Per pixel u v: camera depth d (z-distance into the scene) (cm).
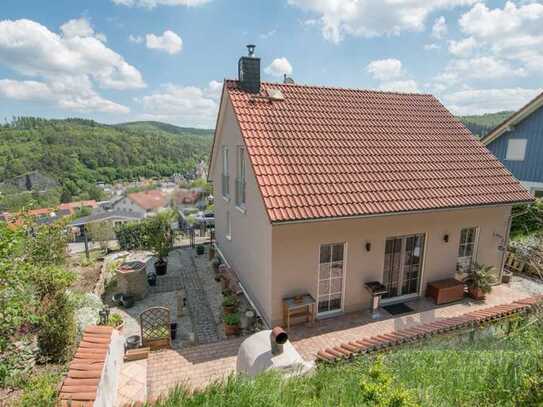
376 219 920
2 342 546
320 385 459
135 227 1912
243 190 1088
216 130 1340
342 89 1285
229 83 1116
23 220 679
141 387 676
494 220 1088
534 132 1961
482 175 1098
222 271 1269
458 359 503
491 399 399
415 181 994
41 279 686
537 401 336
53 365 653
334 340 825
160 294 1209
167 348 830
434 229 999
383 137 1117
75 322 776
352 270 927
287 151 946
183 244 1852
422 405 369
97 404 490
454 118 1316
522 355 468
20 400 493
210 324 977
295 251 854
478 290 1015
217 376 709
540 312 653
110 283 1288
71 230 1623
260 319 934
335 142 1030
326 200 851
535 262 891
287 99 1144
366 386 370
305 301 857
